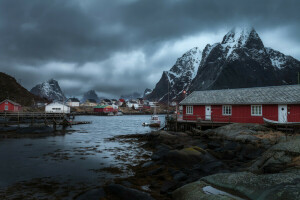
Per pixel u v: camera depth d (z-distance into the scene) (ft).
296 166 27.32
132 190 26.20
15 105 221.66
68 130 129.80
